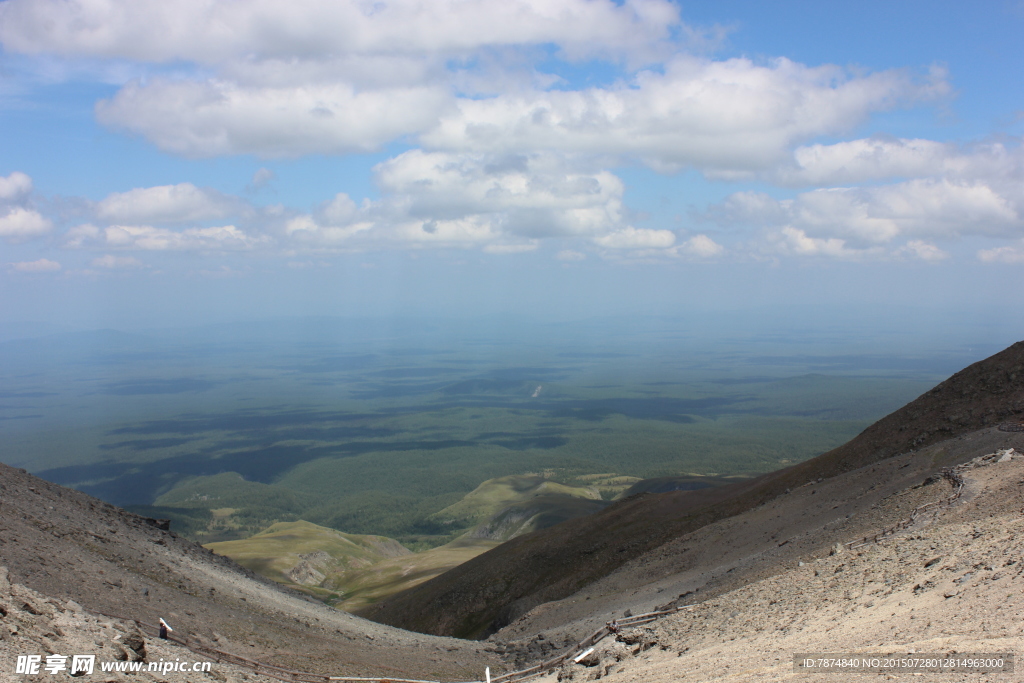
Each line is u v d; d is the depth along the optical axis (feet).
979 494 108.06
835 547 114.01
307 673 86.79
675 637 92.48
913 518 110.11
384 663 109.81
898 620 62.80
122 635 68.85
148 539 152.25
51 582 84.69
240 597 130.52
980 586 61.98
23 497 126.72
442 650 143.43
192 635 87.45
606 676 79.30
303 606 157.99
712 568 166.91
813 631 70.18
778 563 130.00
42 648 56.90
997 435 160.76
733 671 60.08
